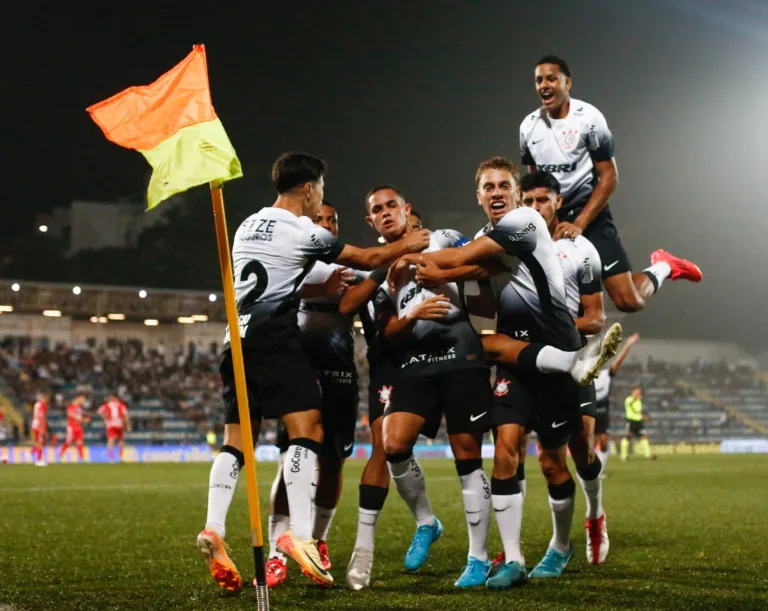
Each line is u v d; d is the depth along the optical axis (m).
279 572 5.56
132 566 6.36
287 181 5.47
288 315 5.29
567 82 6.83
